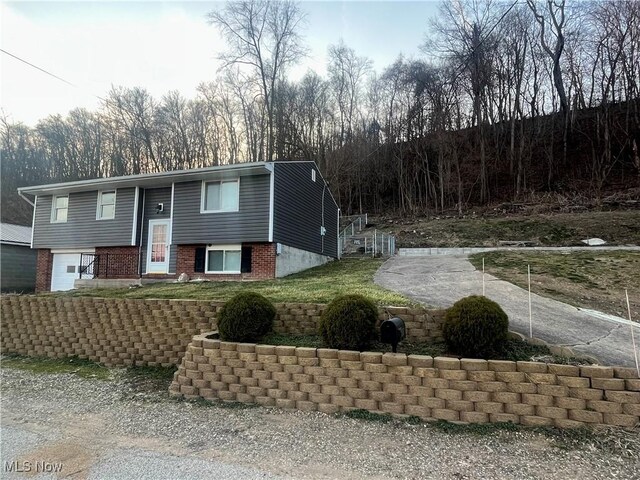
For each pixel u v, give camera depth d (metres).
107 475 2.89
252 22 26.97
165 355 6.46
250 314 5.06
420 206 28.28
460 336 4.23
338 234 18.81
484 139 27.62
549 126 27.25
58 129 30.39
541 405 3.61
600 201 20.02
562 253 12.14
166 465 3.06
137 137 30.55
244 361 4.64
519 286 8.15
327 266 14.83
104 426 3.97
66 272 15.20
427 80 28.06
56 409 4.55
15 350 7.80
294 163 13.95
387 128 31.61
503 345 4.23
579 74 26.06
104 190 14.62
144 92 30.56
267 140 27.48
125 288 10.40
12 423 4.11
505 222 19.66
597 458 3.06
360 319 4.55
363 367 4.15
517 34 26.89
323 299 6.54
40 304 7.72
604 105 24.52
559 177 24.94
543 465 2.98
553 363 3.99
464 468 2.96
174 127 31.11
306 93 29.55
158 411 4.39
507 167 27.48
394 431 3.66
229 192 12.55
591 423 3.48
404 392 3.97
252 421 4.00
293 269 13.31
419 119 29.25
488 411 3.71
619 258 10.58
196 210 12.84
